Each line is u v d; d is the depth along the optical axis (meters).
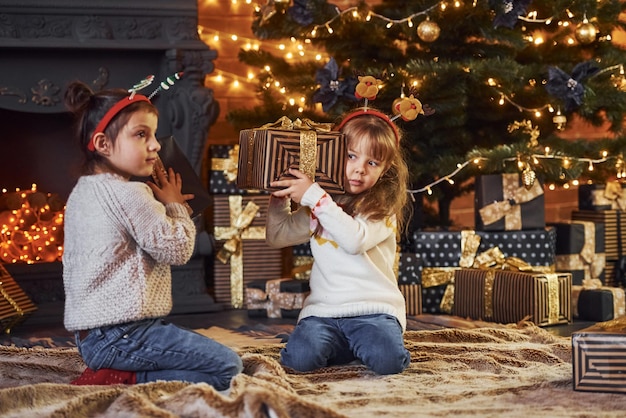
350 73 4.15
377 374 2.63
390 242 2.86
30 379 2.64
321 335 2.69
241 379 2.24
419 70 3.82
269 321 3.88
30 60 3.98
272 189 2.66
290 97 4.30
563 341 3.10
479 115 4.25
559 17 4.04
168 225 2.38
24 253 4.18
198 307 4.14
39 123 4.43
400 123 4.04
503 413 2.18
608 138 4.08
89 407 2.10
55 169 4.45
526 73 3.95
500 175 3.90
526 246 3.90
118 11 3.99
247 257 4.27
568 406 2.25
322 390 2.43
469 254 3.92
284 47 4.83
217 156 4.26
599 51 4.28
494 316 3.75
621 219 4.41
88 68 4.07
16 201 4.21
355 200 2.76
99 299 2.34
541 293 3.61
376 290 2.77
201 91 4.08
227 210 4.25
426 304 3.98
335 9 4.05
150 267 2.40
